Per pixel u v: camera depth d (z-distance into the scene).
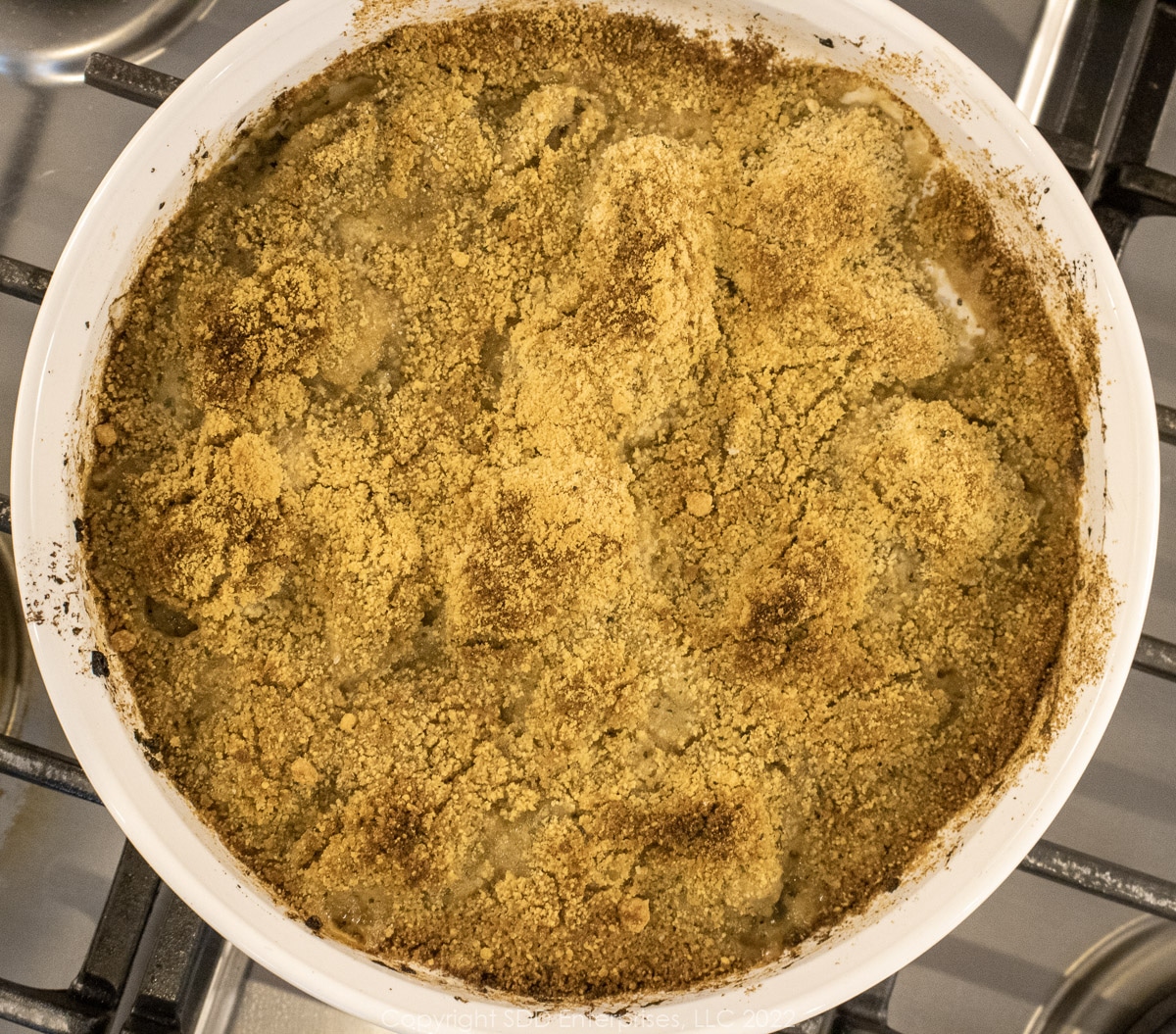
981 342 0.32
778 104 0.32
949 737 0.31
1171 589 0.36
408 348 0.31
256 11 0.36
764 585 0.31
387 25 0.30
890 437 0.31
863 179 0.31
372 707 0.31
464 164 0.31
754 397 0.31
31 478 0.30
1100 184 0.33
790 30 0.31
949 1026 0.36
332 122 0.31
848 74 0.31
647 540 0.31
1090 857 0.31
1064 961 0.36
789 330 0.31
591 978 0.30
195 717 0.31
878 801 0.31
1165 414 0.33
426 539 0.31
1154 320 0.36
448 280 0.31
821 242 0.31
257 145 0.31
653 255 0.31
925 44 0.30
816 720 0.31
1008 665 0.31
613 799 0.31
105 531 0.31
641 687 0.31
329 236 0.31
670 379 0.31
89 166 0.36
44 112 0.36
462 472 0.31
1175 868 0.36
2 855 0.35
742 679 0.31
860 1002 0.32
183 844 0.30
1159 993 0.35
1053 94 0.35
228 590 0.30
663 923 0.31
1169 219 0.36
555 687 0.31
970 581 0.31
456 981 0.30
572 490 0.31
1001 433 0.32
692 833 0.31
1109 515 0.31
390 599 0.31
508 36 0.31
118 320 0.31
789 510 0.31
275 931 0.30
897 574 0.31
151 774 0.30
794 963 0.30
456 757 0.31
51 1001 0.31
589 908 0.31
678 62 0.32
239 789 0.31
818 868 0.31
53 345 0.30
